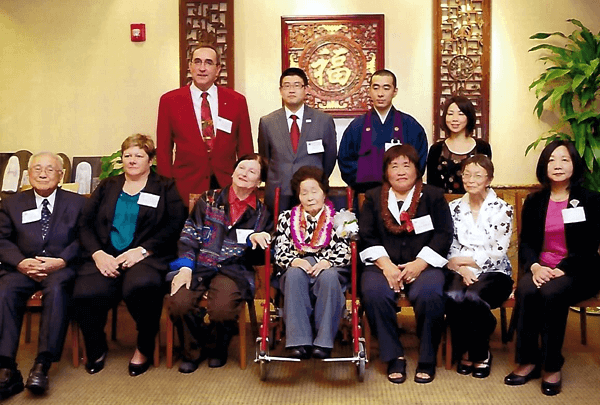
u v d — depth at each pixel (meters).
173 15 4.75
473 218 3.20
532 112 4.67
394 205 3.19
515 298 3.01
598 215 3.02
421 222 3.13
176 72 4.78
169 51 4.77
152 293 3.05
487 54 4.61
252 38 4.72
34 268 3.07
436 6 4.59
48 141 4.89
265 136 3.75
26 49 4.84
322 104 4.71
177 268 3.14
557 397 2.74
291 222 3.14
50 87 4.86
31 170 3.26
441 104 4.64
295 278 2.91
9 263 3.11
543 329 2.83
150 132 4.83
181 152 3.85
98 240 3.29
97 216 3.33
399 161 3.13
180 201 3.39
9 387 2.81
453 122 3.65
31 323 3.97
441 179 3.69
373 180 3.70
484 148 3.68
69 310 3.07
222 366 3.18
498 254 3.12
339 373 3.06
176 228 3.34
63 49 4.83
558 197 3.12
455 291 2.98
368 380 2.97
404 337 3.67
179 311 3.00
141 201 3.29
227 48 4.68
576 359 3.26
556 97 4.12
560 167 3.03
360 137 3.77
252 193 3.31
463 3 4.62
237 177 3.18
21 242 3.24
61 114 4.87
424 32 4.66
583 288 2.89
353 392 2.81
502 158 4.71
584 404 2.66
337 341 3.56
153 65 4.79
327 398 2.74
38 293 3.11
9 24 4.83
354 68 4.68
